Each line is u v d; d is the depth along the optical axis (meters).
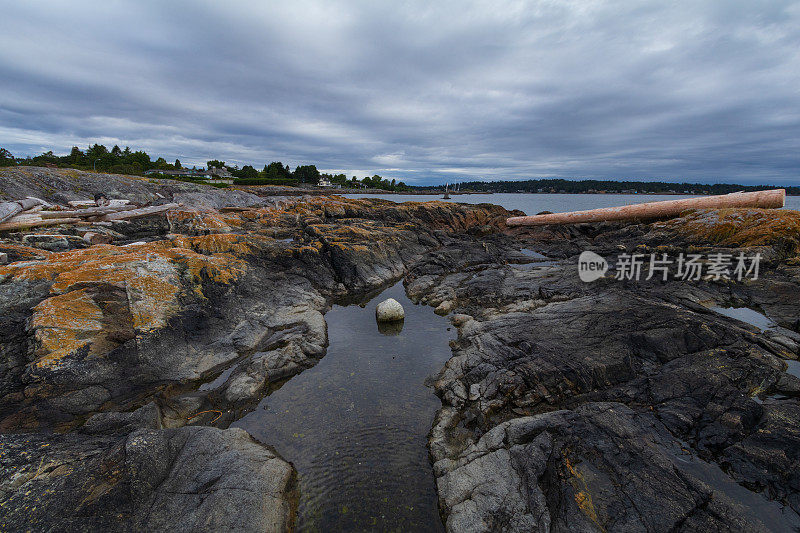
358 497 7.12
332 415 9.48
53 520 5.40
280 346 12.66
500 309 16.05
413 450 8.35
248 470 7.06
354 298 19.31
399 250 26.95
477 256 27.03
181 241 17.36
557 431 7.85
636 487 6.36
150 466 6.50
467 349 12.64
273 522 6.28
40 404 8.65
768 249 17.19
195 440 7.57
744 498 6.10
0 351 9.20
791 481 6.24
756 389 8.77
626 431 7.63
